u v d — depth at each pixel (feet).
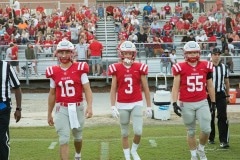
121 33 123.44
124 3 155.33
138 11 143.64
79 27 122.93
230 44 112.98
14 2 143.64
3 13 137.08
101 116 71.56
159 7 158.71
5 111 33.30
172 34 126.82
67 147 35.86
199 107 38.14
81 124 36.70
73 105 35.76
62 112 35.78
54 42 115.34
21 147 47.83
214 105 39.78
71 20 132.26
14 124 65.05
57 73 35.91
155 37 117.70
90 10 141.59
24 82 106.11
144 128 59.41
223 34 123.75
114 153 44.21
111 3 162.91
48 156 43.55
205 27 128.88
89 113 36.45
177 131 56.54
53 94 36.70
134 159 39.22
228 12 147.43
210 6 152.76
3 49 110.42
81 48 106.63
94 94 100.22
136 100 38.88
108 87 106.52
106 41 125.29
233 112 73.41
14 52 107.24
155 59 106.83
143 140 50.31
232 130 56.90
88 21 131.95
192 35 122.52
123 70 38.73
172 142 49.16
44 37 121.90
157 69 106.52
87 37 117.39
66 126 35.78
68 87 35.76
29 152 45.34
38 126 63.10
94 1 163.02
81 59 106.42
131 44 38.78
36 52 109.50
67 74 35.81
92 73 106.42
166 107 66.85
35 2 157.69
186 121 38.55
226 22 132.05
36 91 105.19
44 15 137.28
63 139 35.65
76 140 37.55
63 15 138.82
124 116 38.96
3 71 33.32
